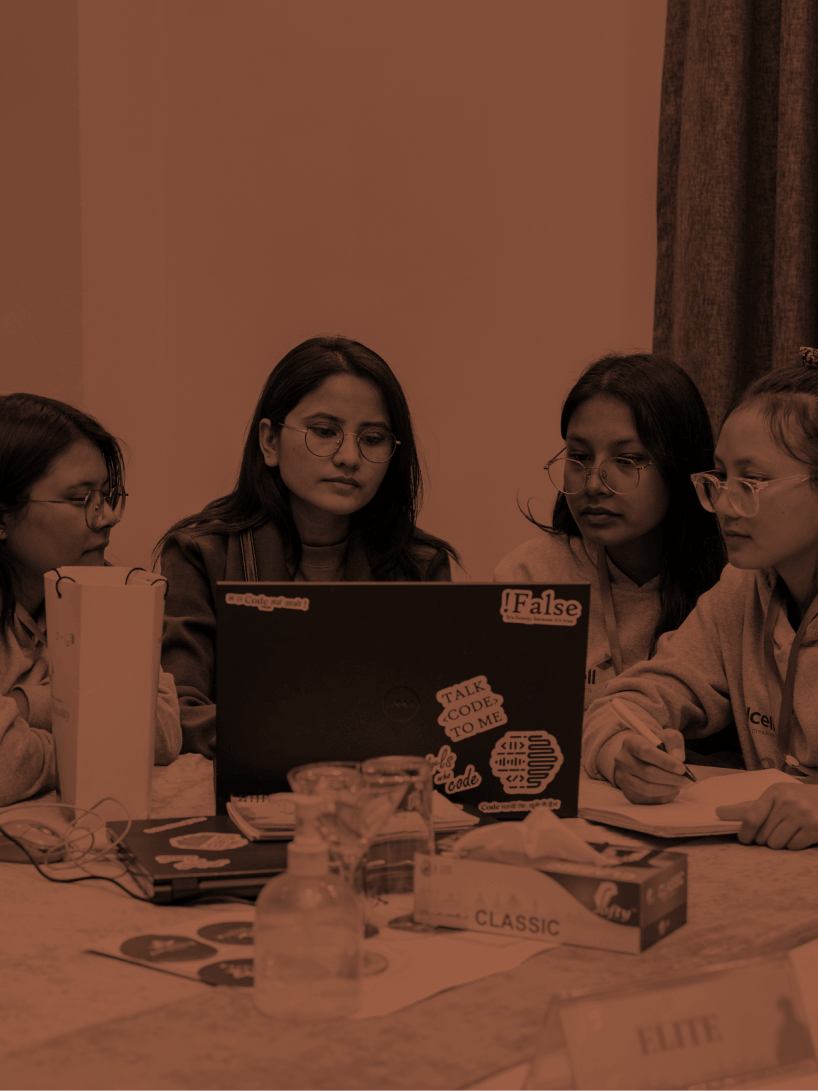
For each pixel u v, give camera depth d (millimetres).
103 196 3316
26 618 1521
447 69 3012
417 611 1103
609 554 1992
